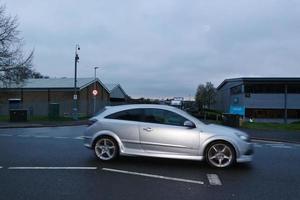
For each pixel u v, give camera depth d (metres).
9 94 44.50
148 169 10.02
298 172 10.12
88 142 11.31
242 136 10.55
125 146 10.98
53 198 7.11
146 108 11.09
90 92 57.31
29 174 9.20
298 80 62.00
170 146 10.60
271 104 63.22
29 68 38.47
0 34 36.59
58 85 54.69
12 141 16.48
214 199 7.24
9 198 7.08
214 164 10.41
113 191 7.68
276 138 21.88
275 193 7.79
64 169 9.85
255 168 10.64
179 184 8.42
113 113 11.27
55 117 37.00
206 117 57.91
